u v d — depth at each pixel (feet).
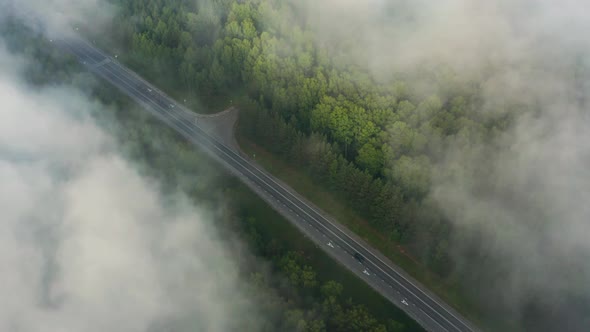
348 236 488.44
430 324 421.18
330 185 515.50
